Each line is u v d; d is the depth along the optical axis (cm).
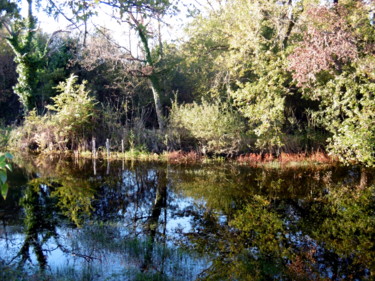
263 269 537
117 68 1989
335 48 1020
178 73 2116
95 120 1717
